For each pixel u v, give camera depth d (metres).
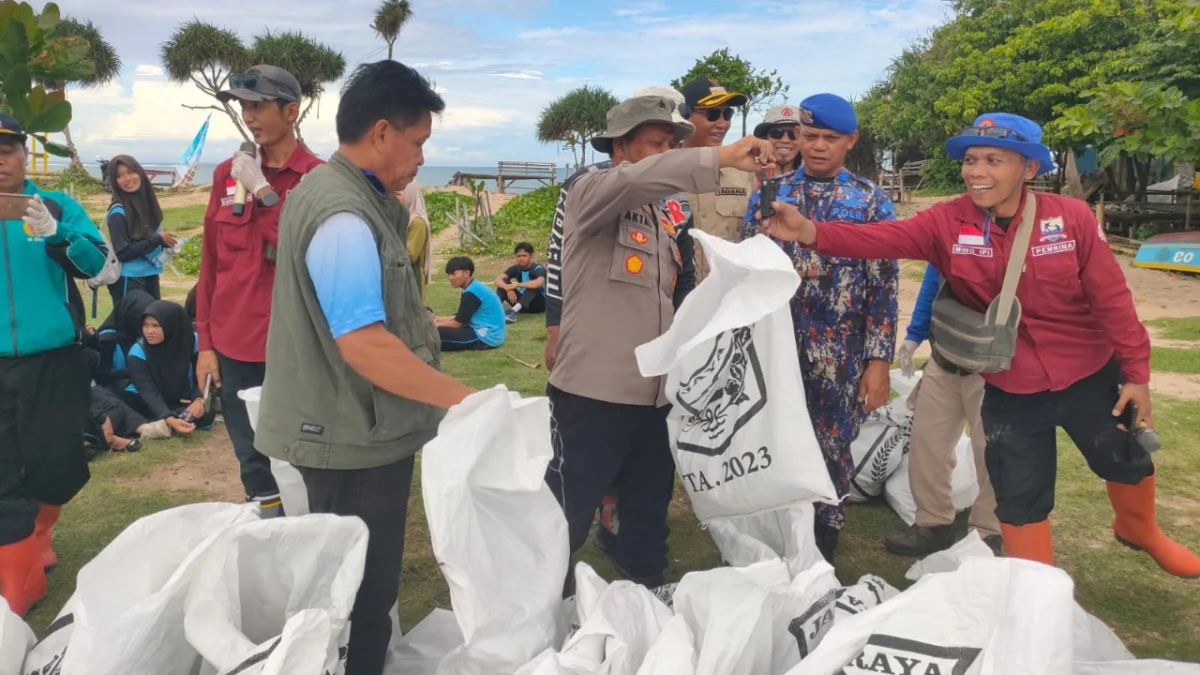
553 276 3.28
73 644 1.88
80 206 3.35
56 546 3.87
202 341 3.79
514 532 2.18
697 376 2.71
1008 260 2.70
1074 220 2.66
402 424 2.25
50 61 3.28
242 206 3.54
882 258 2.92
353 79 2.20
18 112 3.19
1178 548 3.17
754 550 2.58
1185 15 10.23
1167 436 5.22
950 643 1.82
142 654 1.92
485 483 2.11
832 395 3.24
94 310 8.44
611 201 2.72
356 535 2.10
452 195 29.09
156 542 2.13
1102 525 4.00
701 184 2.59
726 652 1.98
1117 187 18.61
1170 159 9.16
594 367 2.91
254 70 3.50
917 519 3.84
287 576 2.08
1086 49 18.12
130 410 5.46
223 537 2.00
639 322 2.94
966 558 1.90
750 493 2.58
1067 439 5.16
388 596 2.35
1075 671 2.02
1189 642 3.06
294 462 2.21
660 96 2.91
